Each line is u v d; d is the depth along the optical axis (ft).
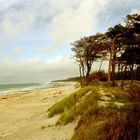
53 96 144.87
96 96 58.23
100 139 30.78
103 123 34.60
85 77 170.50
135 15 106.83
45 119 62.44
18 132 53.78
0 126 65.57
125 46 118.93
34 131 51.80
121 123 28.48
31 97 163.63
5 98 177.17
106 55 168.35
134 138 25.48
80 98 69.26
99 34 155.63
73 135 39.14
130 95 56.49
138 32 108.78
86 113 46.68
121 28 112.68
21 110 96.48
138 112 30.07
